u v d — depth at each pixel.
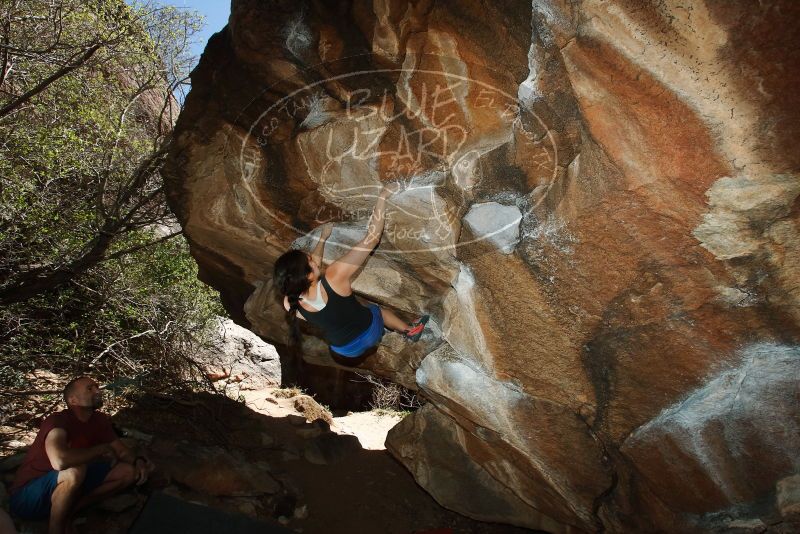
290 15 3.42
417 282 4.07
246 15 3.49
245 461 5.76
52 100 6.83
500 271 3.33
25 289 5.98
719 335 2.97
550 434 3.76
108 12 7.67
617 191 2.72
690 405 3.15
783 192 2.47
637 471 3.52
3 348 5.75
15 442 5.02
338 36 3.34
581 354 3.37
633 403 3.34
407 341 4.37
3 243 5.89
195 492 4.95
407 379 4.96
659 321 3.05
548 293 3.25
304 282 3.42
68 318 6.66
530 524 4.84
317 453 6.44
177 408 6.34
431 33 3.10
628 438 3.41
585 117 2.62
